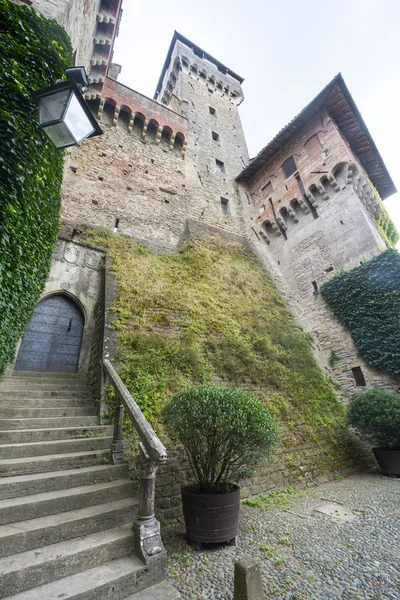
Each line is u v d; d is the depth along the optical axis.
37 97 3.02
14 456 3.50
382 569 2.97
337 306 10.82
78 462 3.67
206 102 20.89
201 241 12.20
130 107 14.59
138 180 13.16
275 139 15.21
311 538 3.66
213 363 6.97
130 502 3.21
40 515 2.76
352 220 11.58
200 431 3.72
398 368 8.63
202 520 3.45
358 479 6.58
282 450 6.18
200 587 2.68
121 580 2.36
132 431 4.67
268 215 15.39
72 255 8.05
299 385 7.99
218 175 16.98
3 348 3.96
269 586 2.70
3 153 3.45
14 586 2.11
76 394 5.55
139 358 5.83
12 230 3.54
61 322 7.33
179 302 8.22
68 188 10.95
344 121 13.73
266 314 10.39
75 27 7.71
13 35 4.29
